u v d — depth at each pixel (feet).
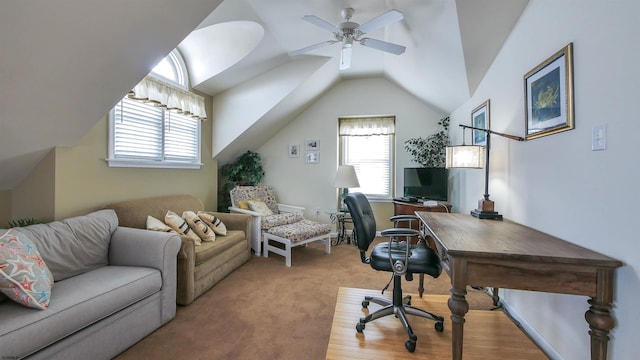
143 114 9.53
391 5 7.98
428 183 12.74
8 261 4.44
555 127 5.09
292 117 15.48
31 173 7.30
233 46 10.75
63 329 4.44
